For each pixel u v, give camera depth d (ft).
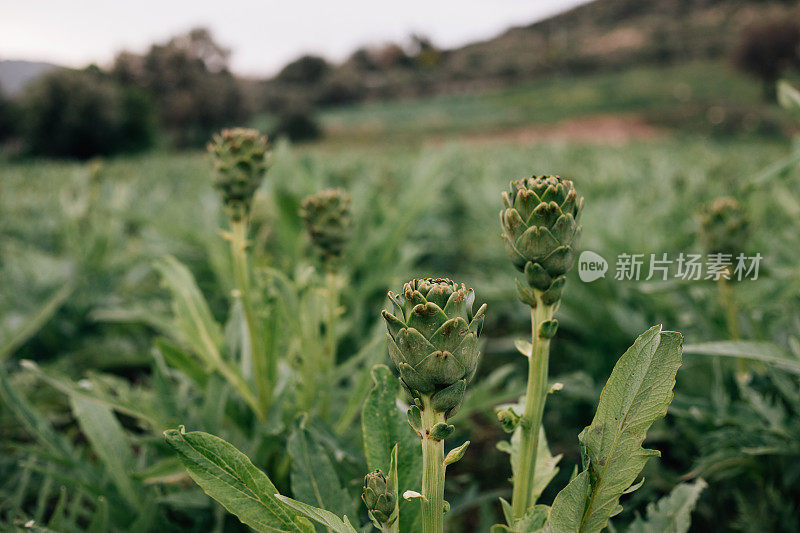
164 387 5.30
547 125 128.98
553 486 6.65
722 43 188.24
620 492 2.56
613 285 9.05
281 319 5.90
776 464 5.16
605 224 10.43
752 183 5.72
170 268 5.25
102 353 9.29
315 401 5.36
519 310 10.88
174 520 5.60
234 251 4.71
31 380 7.82
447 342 2.19
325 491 3.33
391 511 2.42
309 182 10.13
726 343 4.02
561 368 9.41
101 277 10.77
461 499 5.29
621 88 162.20
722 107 119.65
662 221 11.38
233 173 4.41
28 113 93.35
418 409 2.37
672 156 25.08
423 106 182.80
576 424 7.81
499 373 5.86
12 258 11.21
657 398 2.45
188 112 139.64
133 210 11.89
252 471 2.64
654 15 251.80
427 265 15.29
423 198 10.62
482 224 16.20
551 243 2.58
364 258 10.64
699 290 7.34
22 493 5.10
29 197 17.98
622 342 8.64
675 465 6.51
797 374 5.23
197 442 2.55
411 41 246.47
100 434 4.72
